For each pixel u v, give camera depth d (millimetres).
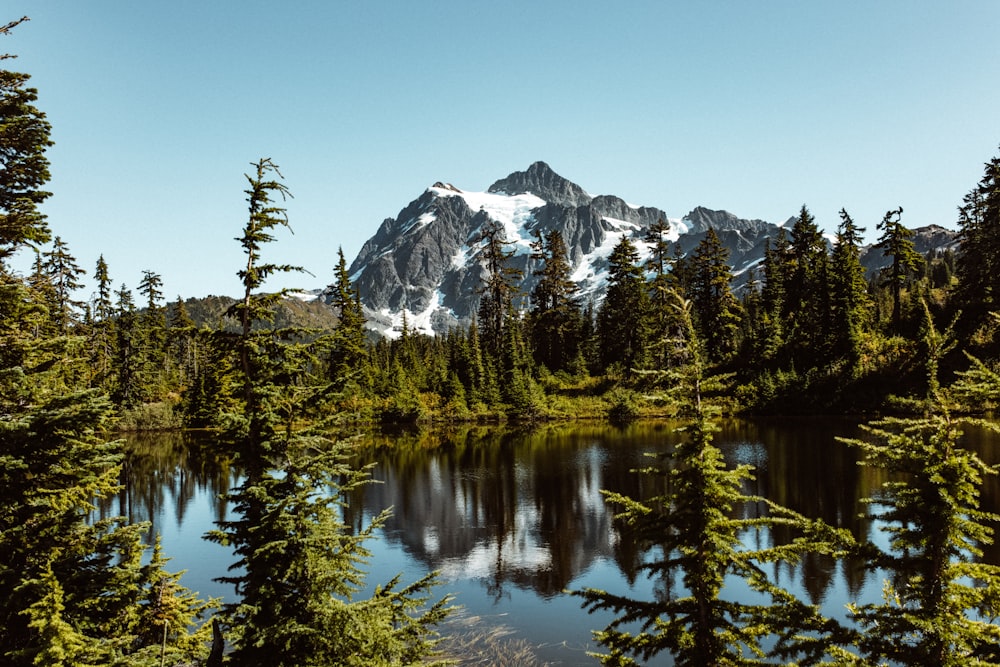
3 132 9719
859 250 80188
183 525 30422
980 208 70000
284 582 10094
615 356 84438
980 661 7344
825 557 22641
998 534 22672
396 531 28875
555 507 32406
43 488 9273
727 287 77000
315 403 10727
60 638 7566
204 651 10727
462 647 16562
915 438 8117
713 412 9289
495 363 82375
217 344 10578
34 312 9992
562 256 88188
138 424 66750
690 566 9172
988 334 57031
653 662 15242
